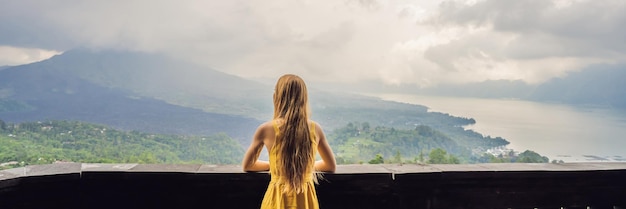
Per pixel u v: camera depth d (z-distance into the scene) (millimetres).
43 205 2146
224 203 2305
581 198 2654
